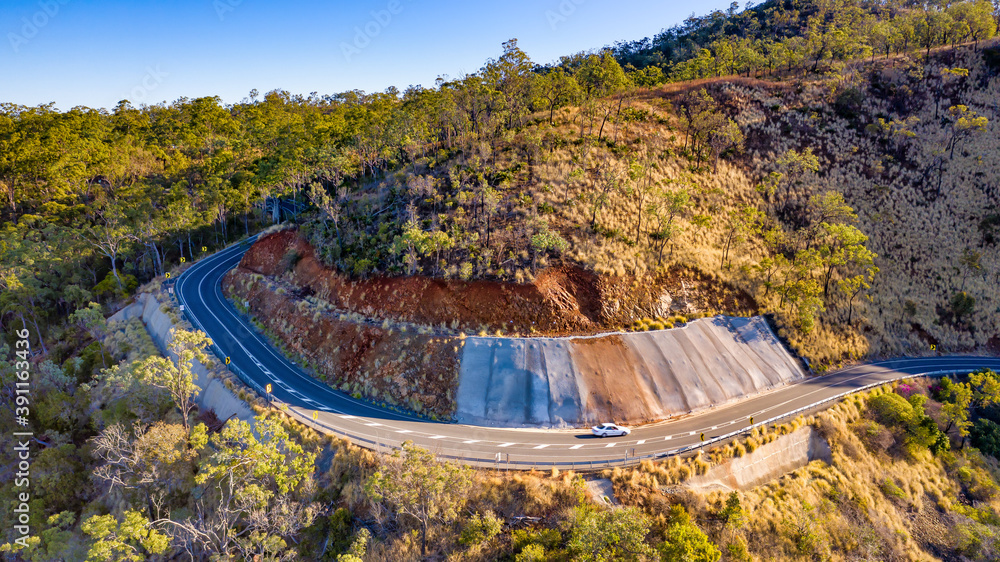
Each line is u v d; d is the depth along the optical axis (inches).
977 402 1943.9
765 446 1556.3
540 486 1342.3
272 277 2428.6
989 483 1672.0
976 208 2849.4
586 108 2992.1
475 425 1640.0
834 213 2439.7
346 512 1360.7
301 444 1531.7
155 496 1503.4
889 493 1592.0
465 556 1246.3
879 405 1825.8
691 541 1205.1
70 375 2048.5
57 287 2593.5
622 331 1889.8
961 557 1462.8
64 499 1632.6
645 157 2817.4
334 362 1894.7
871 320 2311.8
